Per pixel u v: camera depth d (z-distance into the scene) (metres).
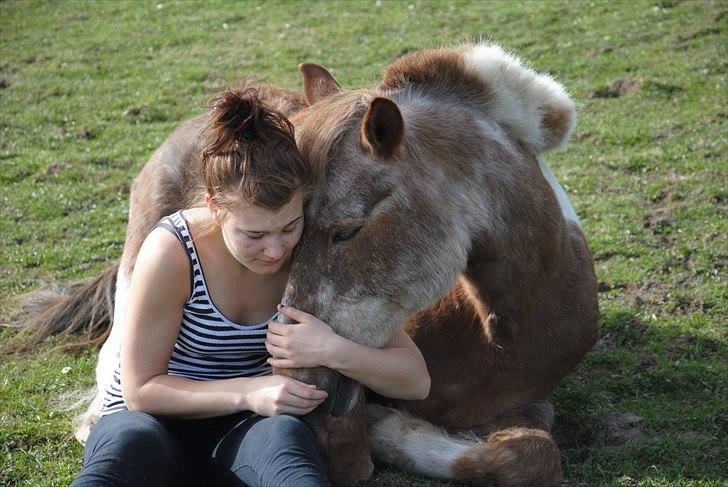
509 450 3.45
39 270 6.53
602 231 6.37
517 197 3.44
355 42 11.85
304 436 2.96
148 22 13.57
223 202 2.90
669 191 6.88
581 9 12.02
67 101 10.49
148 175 4.80
